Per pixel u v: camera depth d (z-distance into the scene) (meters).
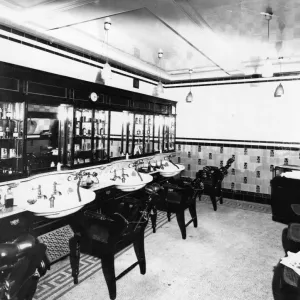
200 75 7.18
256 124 6.68
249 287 3.15
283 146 6.37
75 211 3.11
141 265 3.35
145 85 6.83
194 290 3.08
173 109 7.47
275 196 5.35
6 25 3.47
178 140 7.75
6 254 1.61
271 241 4.43
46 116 3.96
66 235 3.61
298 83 6.12
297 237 3.12
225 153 7.10
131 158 5.61
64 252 3.61
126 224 2.89
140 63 6.05
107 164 4.87
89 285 3.15
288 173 5.54
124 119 5.39
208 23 3.72
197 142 7.47
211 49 4.70
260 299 2.93
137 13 3.44
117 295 2.96
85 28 4.02
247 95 6.75
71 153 4.14
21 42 3.69
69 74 4.50
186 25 3.63
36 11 3.14
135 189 4.40
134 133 5.71
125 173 5.11
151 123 6.33
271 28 3.91
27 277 1.78
